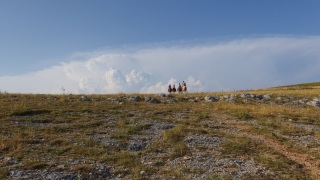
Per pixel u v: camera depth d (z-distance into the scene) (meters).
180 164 23.28
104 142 27.11
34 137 27.45
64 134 28.84
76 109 38.00
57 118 33.78
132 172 21.56
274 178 21.20
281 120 37.72
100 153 24.67
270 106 45.75
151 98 47.41
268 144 28.55
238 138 29.36
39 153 24.08
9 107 36.72
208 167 22.83
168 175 21.25
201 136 29.73
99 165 22.42
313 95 56.12
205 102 48.12
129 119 34.97
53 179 19.97
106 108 39.75
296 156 25.88
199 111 40.91
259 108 43.59
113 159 23.52
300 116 40.25
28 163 21.98
